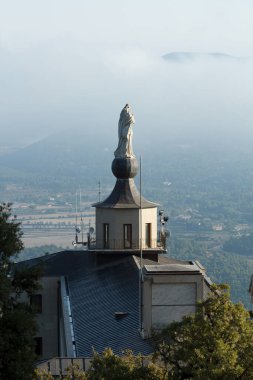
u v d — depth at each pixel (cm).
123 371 6694
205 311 6575
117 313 9662
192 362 6450
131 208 13788
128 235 13838
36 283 7131
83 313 10788
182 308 8588
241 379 6384
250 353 6406
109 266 13375
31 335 6725
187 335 6544
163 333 6675
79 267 13825
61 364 7588
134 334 8812
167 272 8569
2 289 6681
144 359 7219
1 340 6594
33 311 6944
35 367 6894
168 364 6912
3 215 7050
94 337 9388
